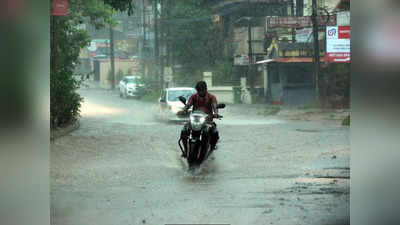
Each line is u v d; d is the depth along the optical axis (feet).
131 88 202.39
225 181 43.24
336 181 42.68
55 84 81.82
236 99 186.60
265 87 185.57
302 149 62.44
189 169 49.29
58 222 30.42
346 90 152.56
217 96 187.21
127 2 82.23
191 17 206.69
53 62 91.35
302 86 171.73
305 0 185.16
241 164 51.96
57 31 97.30
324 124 97.66
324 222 30.35
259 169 49.08
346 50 138.41
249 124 98.48
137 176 45.44
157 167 50.31
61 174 45.65
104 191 39.45
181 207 34.12
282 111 137.08
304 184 41.65
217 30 211.41
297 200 35.99
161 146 65.82
